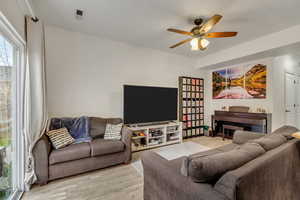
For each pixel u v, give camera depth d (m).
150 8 2.26
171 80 4.48
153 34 3.18
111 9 2.29
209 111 5.19
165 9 2.28
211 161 0.99
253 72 4.05
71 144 2.42
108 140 2.70
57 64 2.92
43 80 2.22
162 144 3.83
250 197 0.93
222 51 4.14
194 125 4.85
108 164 2.52
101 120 3.06
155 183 1.40
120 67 3.62
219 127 4.80
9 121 1.86
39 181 2.01
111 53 3.49
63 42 2.97
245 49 3.56
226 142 4.15
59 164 2.14
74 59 3.08
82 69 3.16
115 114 3.55
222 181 0.91
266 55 3.53
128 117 3.40
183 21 2.63
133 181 2.17
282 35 2.91
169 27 2.85
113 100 3.53
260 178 1.02
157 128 3.86
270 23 2.66
